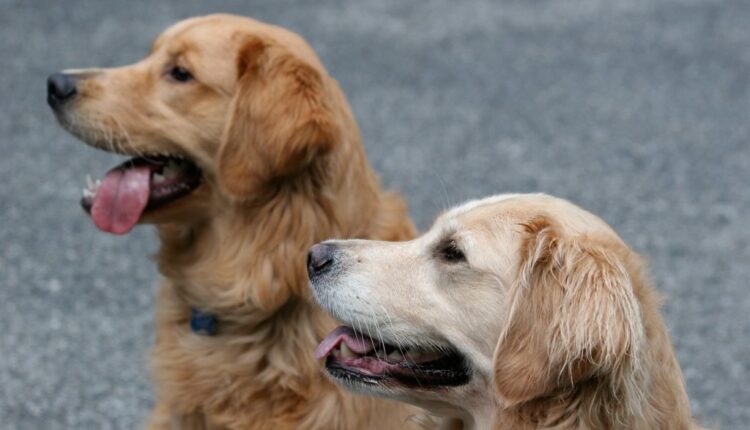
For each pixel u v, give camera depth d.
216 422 5.38
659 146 11.70
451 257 4.54
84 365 7.21
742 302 8.41
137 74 5.55
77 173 10.27
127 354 7.38
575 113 12.49
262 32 5.42
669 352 4.26
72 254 8.79
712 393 7.14
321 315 5.23
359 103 12.29
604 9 16.30
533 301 4.12
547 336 4.04
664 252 9.25
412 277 4.59
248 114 5.24
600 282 3.99
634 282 4.23
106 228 5.46
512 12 15.95
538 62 14.03
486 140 11.60
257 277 5.21
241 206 5.28
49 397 6.81
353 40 14.17
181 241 5.59
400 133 11.62
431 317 4.52
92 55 12.71
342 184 5.27
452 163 10.93
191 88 5.41
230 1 15.18
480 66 13.77
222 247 5.34
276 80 5.23
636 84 13.45
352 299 4.60
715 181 10.88
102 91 5.54
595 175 10.88
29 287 8.20
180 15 14.32
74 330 7.64
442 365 4.61
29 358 7.24
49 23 13.80
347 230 5.29
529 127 12.03
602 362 3.93
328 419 5.19
